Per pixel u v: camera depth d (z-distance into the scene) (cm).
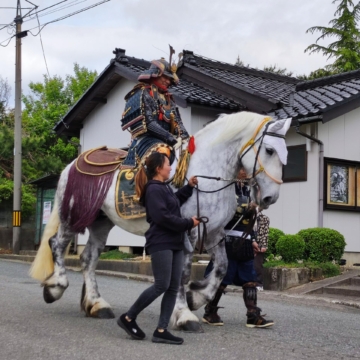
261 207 619
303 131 1255
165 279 541
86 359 482
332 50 2947
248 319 661
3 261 1670
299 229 1256
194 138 645
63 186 718
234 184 642
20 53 1922
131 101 645
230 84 1388
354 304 889
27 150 2191
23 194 2091
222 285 664
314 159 1238
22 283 1062
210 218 615
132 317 555
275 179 610
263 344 564
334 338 617
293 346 562
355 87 1348
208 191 615
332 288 998
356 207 1283
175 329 612
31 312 707
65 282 712
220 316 737
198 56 1627
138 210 646
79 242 1755
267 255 1122
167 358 492
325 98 1274
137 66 1608
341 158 1270
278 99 1294
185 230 540
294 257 1091
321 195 1220
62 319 666
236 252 657
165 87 657
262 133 621
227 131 625
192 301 644
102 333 591
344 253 1260
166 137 623
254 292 664
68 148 2694
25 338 556
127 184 659
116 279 1229
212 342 562
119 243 1592
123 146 1628
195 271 1147
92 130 1758
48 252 721
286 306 868
